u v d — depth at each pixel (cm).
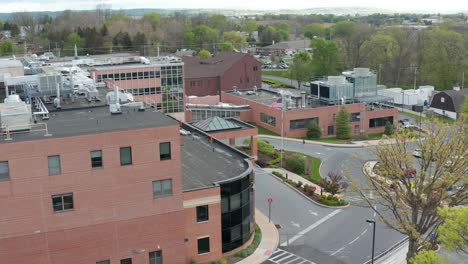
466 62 14175
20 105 4475
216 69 13225
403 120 10956
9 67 6425
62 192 4116
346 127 9919
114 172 4253
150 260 4538
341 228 5766
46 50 18450
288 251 5225
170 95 9969
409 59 16038
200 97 11656
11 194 3972
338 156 8738
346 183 6831
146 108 5150
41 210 4078
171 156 4438
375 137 10106
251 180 5347
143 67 9569
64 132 4169
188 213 4794
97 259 4331
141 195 4384
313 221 5962
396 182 4869
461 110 10706
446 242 3575
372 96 10944
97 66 9556
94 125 4412
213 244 4966
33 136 4066
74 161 4109
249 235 5353
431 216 5212
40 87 5656
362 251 5216
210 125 8075
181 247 4631
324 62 14525
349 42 17438
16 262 4072
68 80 6150
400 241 5428
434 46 14675
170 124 4400
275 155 8550
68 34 19988
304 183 7250
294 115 9944
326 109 10175
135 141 4281
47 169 4038
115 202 4303
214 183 4956
